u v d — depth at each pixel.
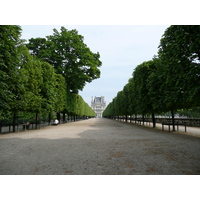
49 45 34.19
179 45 11.35
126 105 40.75
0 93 10.59
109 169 5.34
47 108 21.36
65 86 31.56
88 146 9.14
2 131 18.02
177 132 16.75
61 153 7.46
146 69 22.62
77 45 32.75
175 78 12.59
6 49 11.17
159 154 7.38
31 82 17.89
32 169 5.30
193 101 12.87
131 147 8.94
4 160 6.31
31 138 12.16
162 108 18.05
